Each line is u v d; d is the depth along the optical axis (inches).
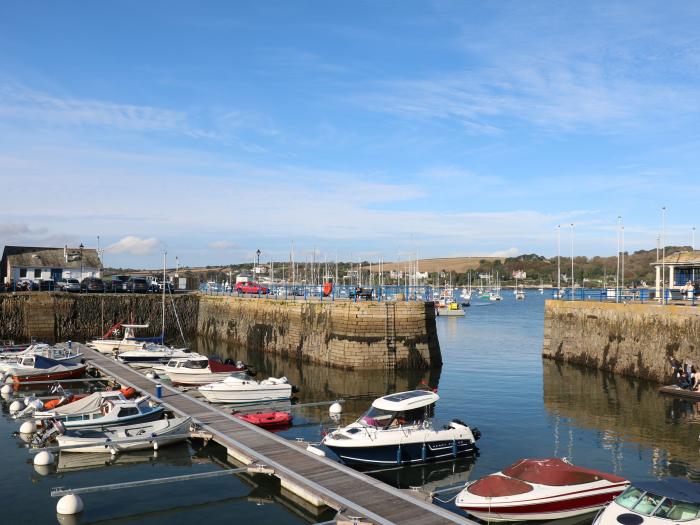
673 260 2249.0
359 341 1969.7
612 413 1354.6
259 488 885.2
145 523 772.0
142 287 3243.1
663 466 992.2
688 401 1481.3
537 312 5078.7
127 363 1936.5
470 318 4379.9
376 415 1044.5
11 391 1574.8
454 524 687.1
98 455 1033.5
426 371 1962.4
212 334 3029.0
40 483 908.0
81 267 3550.7
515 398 1514.5
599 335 2004.2
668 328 1706.4
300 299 2390.5
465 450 1057.5
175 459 1023.0
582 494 790.5
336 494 778.8
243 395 1467.8
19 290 2989.7
